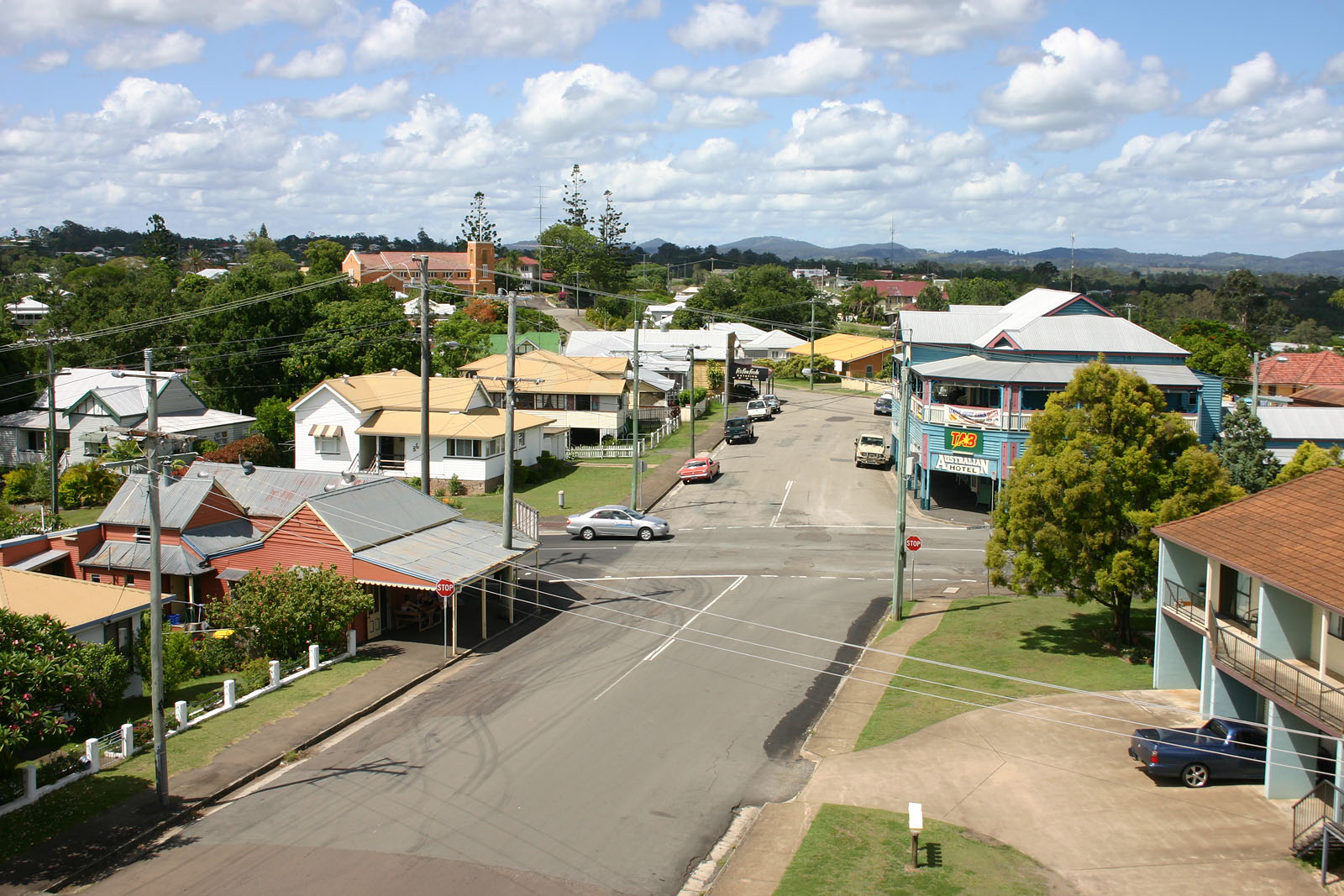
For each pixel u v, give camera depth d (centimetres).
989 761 2106
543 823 1861
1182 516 2517
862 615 3209
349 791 1986
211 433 6350
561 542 4284
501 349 8688
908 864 1697
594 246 17762
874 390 10212
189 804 1895
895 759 2138
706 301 14638
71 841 1752
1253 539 2083
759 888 1636
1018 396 4425
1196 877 1638
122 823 1816
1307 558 1903
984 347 4822
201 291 9556
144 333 8400
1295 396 6412
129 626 2689
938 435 4678
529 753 2178
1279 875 1638
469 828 1838
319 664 2706
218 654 2811
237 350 7369
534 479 5828
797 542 4216
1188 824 1814
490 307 11531
